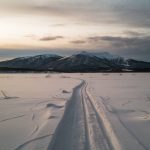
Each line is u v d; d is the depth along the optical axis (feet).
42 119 29.86
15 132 23.86
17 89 74.74
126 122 28.43
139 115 32.81
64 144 20.34
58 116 31.65
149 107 39.86
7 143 20.38
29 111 35.42
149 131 24.38
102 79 151.74
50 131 24.16
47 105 40.32
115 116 32.09
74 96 56.65
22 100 47.88
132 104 43.57
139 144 20.17
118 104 43.52
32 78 156.87
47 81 123.75
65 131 24.31
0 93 62.18
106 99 50.96
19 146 19.57
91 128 25.43
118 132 23.88
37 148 19.07
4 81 119.65
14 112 34.55
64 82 116.88
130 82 117.08
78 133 23.56
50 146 19.66
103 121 28.86
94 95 58.90
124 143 20.42
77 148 19.36
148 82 116.37
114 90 73.67
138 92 66.74
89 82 119.65
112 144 20.22
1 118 30.42
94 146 19.72
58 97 53.47
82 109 37.55
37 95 57.47
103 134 23.18
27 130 24.62
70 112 34.83
